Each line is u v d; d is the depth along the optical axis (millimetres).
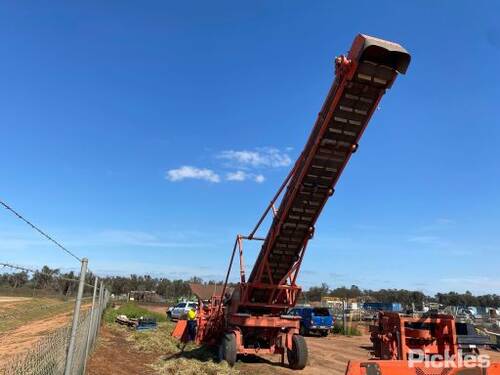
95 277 11633
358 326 42188
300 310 35219
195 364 15195
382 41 11195
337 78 12016
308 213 14836
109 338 22125
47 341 6172
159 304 81000
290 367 16500
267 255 15930
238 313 16875
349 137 13016
